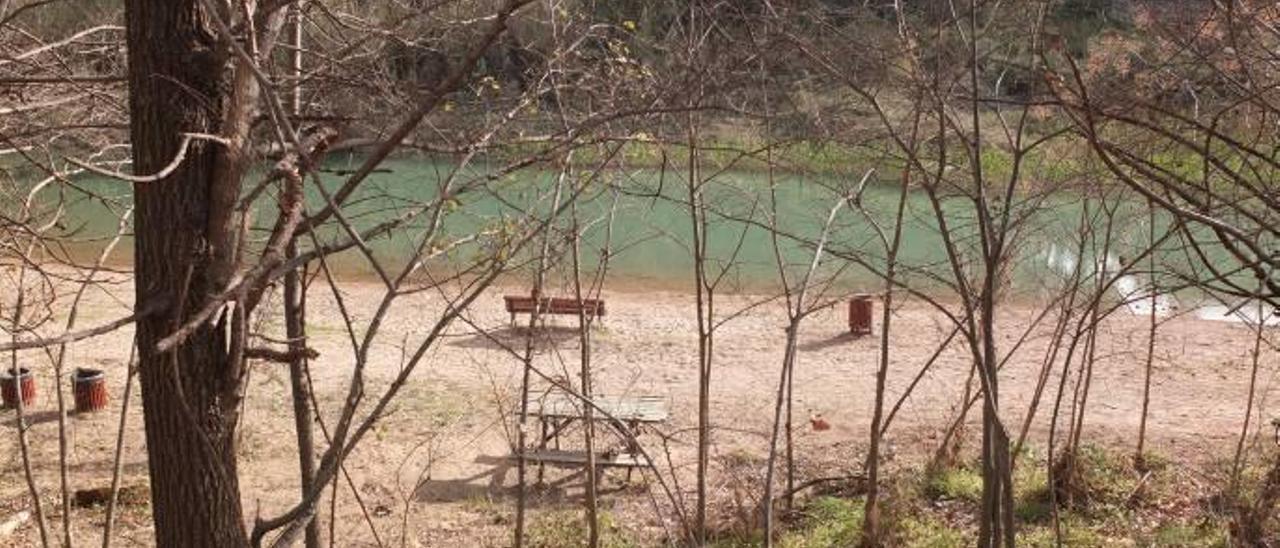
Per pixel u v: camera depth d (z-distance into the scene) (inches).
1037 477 538.3
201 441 190.4
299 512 177.0
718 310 912.9
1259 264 172.6
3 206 297.6
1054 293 743.7
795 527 501.0
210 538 192.1
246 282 167.8
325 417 641.0
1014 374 747.4
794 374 761.6
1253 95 179.0
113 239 269.0
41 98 243.0
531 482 571.8
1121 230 541.6
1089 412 676.7
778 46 284.2
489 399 677.3
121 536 494.9
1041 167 482.6
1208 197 187.6
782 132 409.7
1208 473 553.0
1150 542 475.2
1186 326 863.1
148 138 188.1
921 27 323.3
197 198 188.2
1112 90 212.2
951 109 335.9
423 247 179.3
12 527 492.4
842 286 831.1
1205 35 214.5
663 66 309.4
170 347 158.1
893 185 555.5
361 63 233.1
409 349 781.3
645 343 830.5
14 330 292.2
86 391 651.5
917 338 840.3
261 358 197.9
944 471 551.2
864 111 354.6
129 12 189.2
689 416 672.4
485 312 871.7
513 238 269.6
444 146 198.8
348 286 945.5
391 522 519.5
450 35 239.3
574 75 296.7
